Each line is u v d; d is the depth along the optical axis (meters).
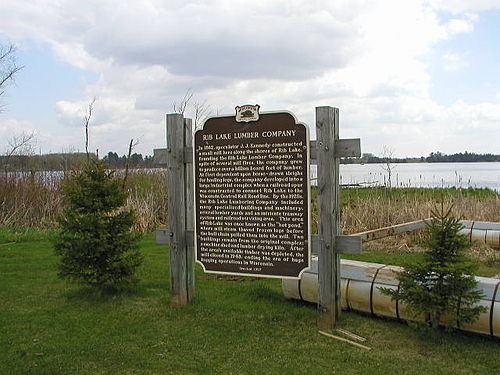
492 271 8.62
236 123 6.22
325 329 5.86
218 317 6.41
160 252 10.96
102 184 7.22
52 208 15.36
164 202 16.44
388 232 9.73
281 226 6.02
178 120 6.72
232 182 6.29
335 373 4.77
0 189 15.36
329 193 5.79
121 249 7.20
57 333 5.96
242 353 5.30
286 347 5.43
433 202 13.78
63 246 7.21
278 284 8.07
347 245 5.84
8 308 6.91
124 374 4.88
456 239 5.23
